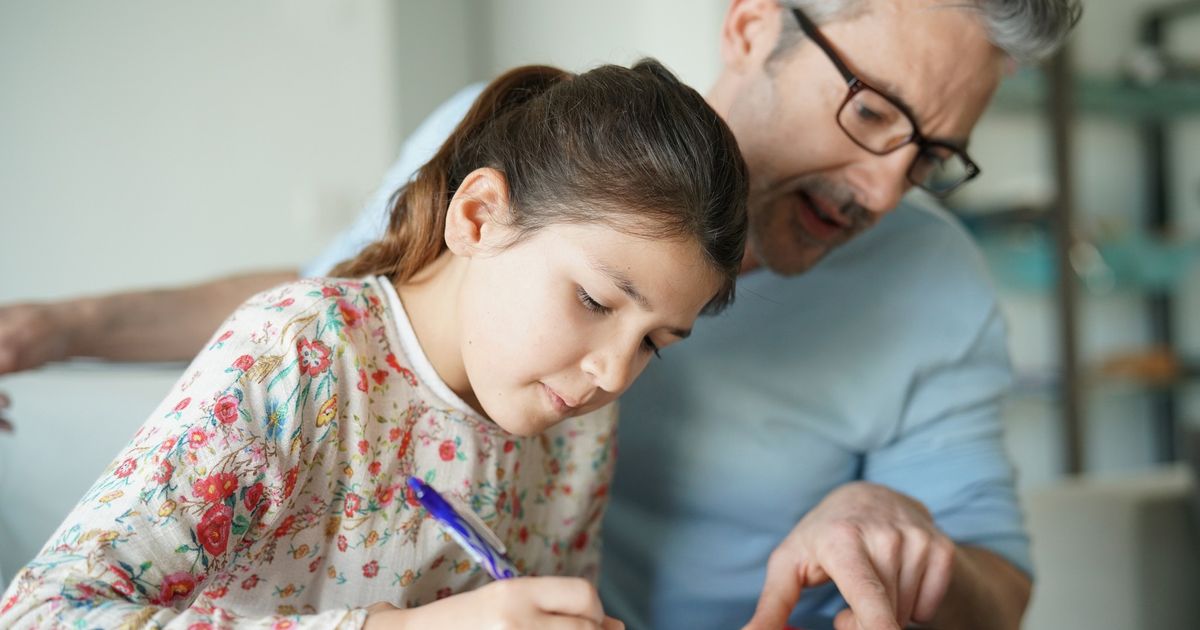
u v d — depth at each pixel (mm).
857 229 905
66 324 940
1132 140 2742
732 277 691
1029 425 2631
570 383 656
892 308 1044
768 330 1019
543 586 554
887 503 815
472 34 2420
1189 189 2770
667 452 1021
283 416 660
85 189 1926
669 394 1018
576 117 673
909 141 836
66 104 1903
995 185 2594
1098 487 1487
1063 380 2604
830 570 725
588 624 553
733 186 665
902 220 1095
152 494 586
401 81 2285
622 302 633
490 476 791
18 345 899
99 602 523
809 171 870
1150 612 1405
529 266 650
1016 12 791
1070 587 1406
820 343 1024
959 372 1073
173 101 1974
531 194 661
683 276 635
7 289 1890
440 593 803
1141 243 2660
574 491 897
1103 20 2701
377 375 731
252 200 2043
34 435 908
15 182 1883
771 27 878
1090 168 2689
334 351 699
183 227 1995
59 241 1916
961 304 1070
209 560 606
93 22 1912
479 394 693
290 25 2057
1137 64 2668
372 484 728
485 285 679
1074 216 2586
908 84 807
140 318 990
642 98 671
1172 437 2744
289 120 2064
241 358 659
